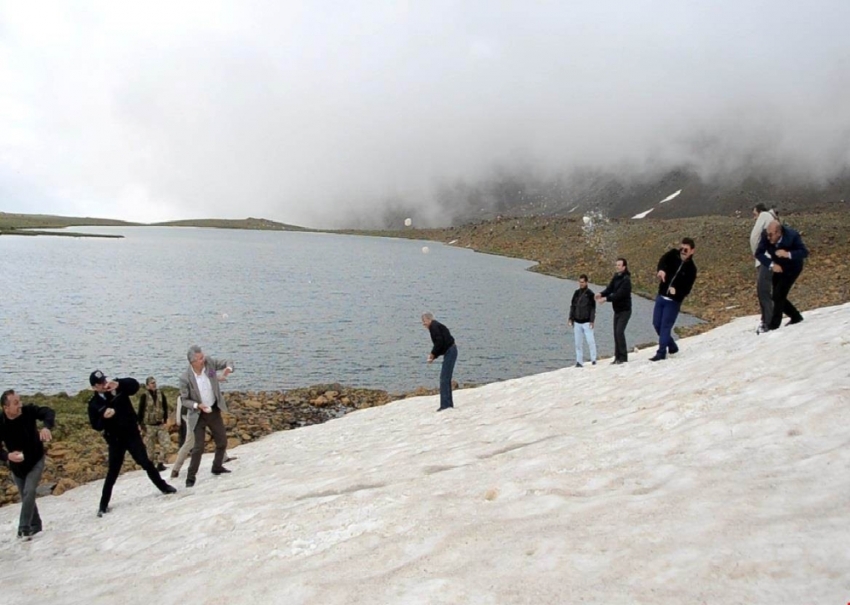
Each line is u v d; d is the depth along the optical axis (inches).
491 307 2342.5
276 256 5093.5
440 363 1422.2
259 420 904.9
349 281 3265.3
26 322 1897.1
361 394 1088.8
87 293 2613.2
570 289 2933.1
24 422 429.4
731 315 1742.1
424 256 5260.8
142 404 615.2
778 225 518.9
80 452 697.6
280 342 1656.0
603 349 1560.0
